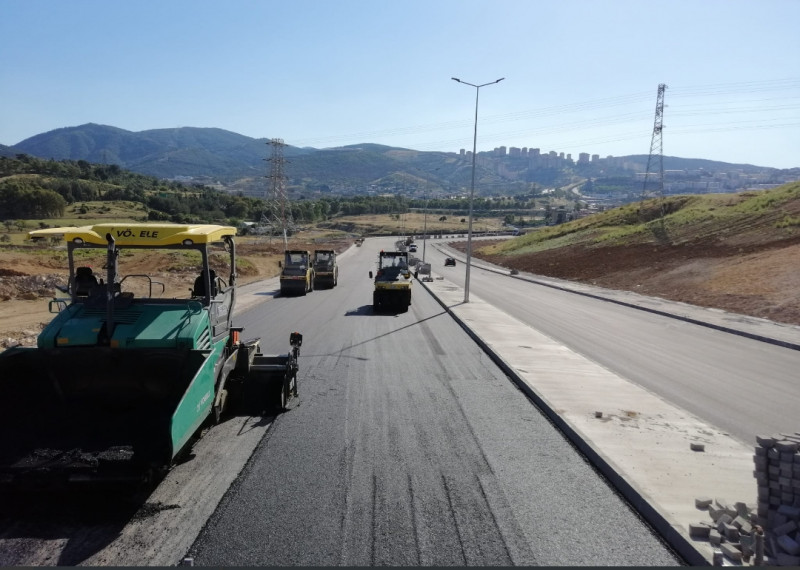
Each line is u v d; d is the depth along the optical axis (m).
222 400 9.63
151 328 7.84
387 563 5.59
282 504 6.83
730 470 7.95
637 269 50.69
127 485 6.42
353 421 10.16
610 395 11.98
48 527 6.21
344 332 20.98
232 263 10.19
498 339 19.16
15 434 7.00
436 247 122.75
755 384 14.33
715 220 61.06
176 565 5.50
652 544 6.11
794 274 33.56
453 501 7.02
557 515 6.72
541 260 73.31
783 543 5.57
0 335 18.36
